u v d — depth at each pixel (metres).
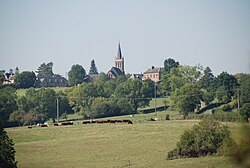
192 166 81.56
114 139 138.00
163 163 89.88
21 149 128.88
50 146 132.50
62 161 105.75
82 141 138.12
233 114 156.62
